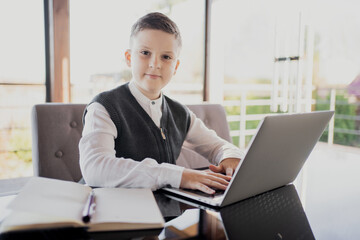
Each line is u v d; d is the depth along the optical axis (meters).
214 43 2.73
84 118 0.92
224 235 0.47
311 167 1.04
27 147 3.01
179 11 3.41
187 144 1.17
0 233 0.41
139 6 3.24
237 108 5.68
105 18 3.03
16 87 2.72
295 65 2.11
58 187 0.56
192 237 0.45
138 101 0.99
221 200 0.58
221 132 1.59
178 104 1.12
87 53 2.89
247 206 0.62
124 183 0.67
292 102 2.15
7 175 3.00
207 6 2.68
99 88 3.09
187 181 0.68
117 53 3.16
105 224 0.45
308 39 2.11
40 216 0.44
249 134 3.97
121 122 0.91
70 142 1.18
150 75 0.89
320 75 5.42
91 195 0.54
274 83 2.23
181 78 3.76
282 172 0.70
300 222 0.58
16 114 2.83
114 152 0.84
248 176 0.57
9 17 2.35
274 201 0.67
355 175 0.96
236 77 5.66
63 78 2.02
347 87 5.41
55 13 1.94
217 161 0.99
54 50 1.97
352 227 0.57
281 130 0.55
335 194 0.77
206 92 2.78
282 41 2.18
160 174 0.68
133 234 0.45
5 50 2.34
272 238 0.49
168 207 0.58
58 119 1.17
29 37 2.13
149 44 0.87
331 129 4.06
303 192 0.77
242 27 5.50
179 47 0.94
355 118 5.04
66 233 0.43
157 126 0.98
